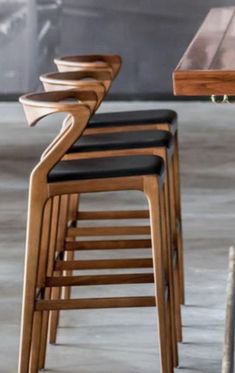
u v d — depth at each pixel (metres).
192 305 4.73
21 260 5.38
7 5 9.84
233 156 7.73
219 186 6.90
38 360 3.82
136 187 3.52
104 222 6.15
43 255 3.79
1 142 8.32
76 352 4.20
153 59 9.90
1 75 10.00
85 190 3.50
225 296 4.83
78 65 4.24
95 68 4.20
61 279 3.79
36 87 10.00
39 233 3.54
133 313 4.66
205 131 8.62
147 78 9.95
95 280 3.79
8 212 6.30
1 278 5.09
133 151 3.98
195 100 9.95
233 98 3.42
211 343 4.29
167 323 3.75
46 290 4.02
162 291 3.62
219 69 3.15
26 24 9.87
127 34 9.85
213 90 3.14
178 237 4.59
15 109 9.70
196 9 9.73
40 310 3.63
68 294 4.57
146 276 3.79
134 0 9.77
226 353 3.50
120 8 9.80
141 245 4.21
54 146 3.46
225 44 3.93
